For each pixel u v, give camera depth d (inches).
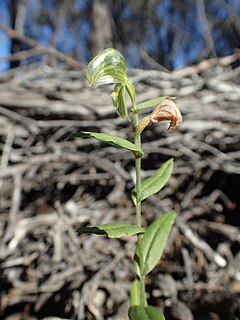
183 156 6.7
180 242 5.8
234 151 6.7
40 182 6.8
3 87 7.9
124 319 5.0
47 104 7.1
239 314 5.1
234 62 10.2
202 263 5.6
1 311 5.4
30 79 8.3
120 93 3.6
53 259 5.5
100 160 6.5
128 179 6.5
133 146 3.5
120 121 6.8
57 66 10.4
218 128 6.7
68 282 5.3
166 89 7.5
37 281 5.5
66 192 6.7
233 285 5.3
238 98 7.3
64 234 5.7
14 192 6.1
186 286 5.3
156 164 6.9
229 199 6.7
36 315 5.4
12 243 5.6
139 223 3.7
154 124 6.7
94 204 6.4
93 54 17.3
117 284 5.3
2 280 5.5
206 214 6.4
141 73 8.1
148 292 5.4
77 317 5.0
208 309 5.2
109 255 5.6
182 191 6.7
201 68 8.5
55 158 6.6
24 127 7.1
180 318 5.0
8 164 6.9
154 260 3.7
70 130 6.9
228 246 5.9
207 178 6.6
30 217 6.4
